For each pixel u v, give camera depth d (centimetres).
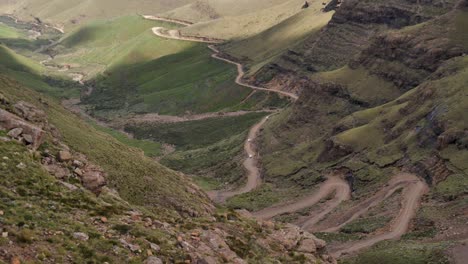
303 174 16512
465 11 19425
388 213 11631
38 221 3969
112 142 10975
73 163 6053
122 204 5847
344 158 16125
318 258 6241
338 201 14025
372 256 8762
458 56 17788
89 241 3991
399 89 18975
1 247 3338
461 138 12794
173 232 4953
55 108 11812
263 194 15875
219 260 4791
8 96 8231
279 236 6412
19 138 5738
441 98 14962
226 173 19488
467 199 10675
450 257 7819
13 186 4619
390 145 15100
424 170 12988
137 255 4075
